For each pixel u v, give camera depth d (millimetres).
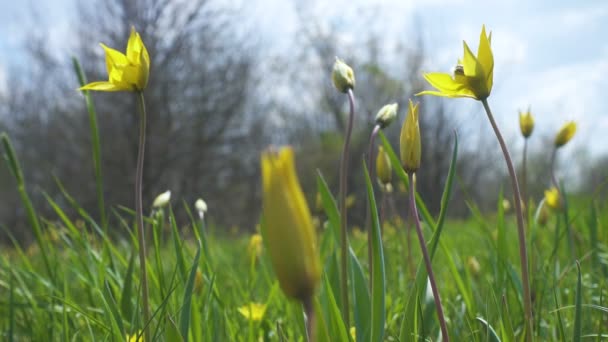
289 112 9211
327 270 525
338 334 430
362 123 8297
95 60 6566
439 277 907
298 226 284
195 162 7016
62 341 549
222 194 7645
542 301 617
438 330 536
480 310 625
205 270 580
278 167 284
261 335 602
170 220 526
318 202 821
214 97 7023
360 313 452
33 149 7027
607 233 923
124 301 567
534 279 608
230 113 7074
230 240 2340
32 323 649
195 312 487
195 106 6957
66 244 712
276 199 284
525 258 425
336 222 526
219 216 7629
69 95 6855
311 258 286
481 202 7199
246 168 7918
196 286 574
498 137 423
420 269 448
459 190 6301
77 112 6941
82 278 635
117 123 6836
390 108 543
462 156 7449
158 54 6676
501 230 587
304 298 288
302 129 9273
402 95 8047
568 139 845
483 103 425
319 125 9133
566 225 704
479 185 7242
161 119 6848
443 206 448
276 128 8938
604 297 600
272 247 285
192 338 482
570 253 825
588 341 553
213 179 7500
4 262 695
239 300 743
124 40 6387
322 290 500
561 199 844
